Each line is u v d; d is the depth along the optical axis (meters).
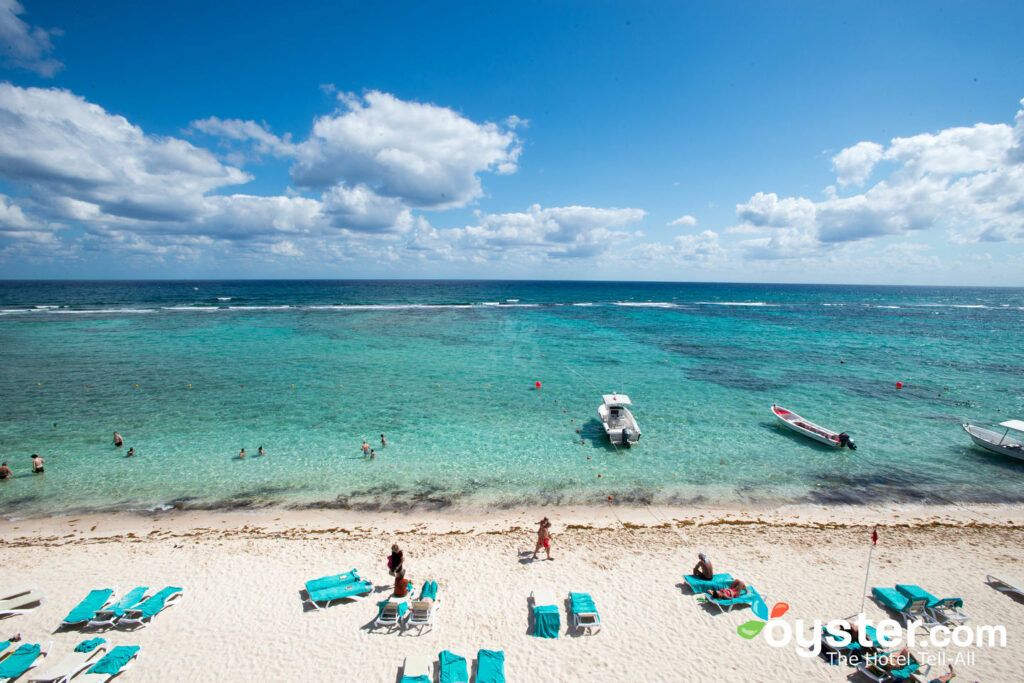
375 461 20.72
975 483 18.94
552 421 26.08
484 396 30.67
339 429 24.55
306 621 10.66
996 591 11.80
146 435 23.31
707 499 17.58
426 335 56.16
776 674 9.16
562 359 42.53
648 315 85.25
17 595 11.36
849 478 19.34
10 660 9.02
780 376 36.72
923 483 18.95
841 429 25.27
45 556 13.39
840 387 33.53
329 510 16.64
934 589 11.88
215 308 85.44
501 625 10.55
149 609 10.62
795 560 13.20
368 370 37.41
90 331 54.19
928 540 14.35
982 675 9.02
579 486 18.59
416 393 31.20
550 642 10.02
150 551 13.69
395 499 17.48
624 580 12.23
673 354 45.47
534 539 14.43
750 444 22.92
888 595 11.20
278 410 27.39
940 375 37.41
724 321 75.88
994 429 25.47
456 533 14.88
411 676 8.73
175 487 18.22
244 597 11.52
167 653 9.66
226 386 32.19
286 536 14.65
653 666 9.37
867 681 8.96
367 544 14.13
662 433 24.36
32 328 55.88
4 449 21.42
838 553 13.59
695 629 10.40
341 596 11.25
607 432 22.73
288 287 191.25
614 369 38.66
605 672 9.23
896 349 49.16
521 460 20.95
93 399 28.81
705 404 29.30
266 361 40.12
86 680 8.70
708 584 11.62
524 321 73.00
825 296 172.50
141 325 60.09
